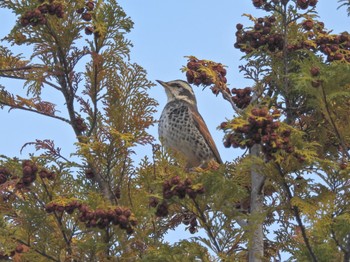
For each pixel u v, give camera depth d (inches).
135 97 536.1
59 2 517.0
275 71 551.5
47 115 539.5
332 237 450.6
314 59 443.5
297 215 445.1
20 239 492.1
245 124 411.8
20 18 522.6
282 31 573.6
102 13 542.0
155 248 474.0
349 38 564.7
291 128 414.9
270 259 538.6
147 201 503.5
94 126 533.6
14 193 494.9
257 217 453.4
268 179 480.7
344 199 452.4
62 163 504.1
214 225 461.7
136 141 504.4
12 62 564.1
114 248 487.5
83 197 501.0
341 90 442.3
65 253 493.4
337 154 535.2
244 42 572.7
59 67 535.2
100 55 530.0
